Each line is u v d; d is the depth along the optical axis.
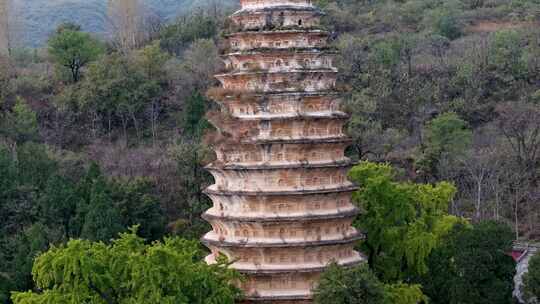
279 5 55.16
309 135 54.03
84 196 98.62
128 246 54.19
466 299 64.56
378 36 173.62
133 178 114.62
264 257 53.38
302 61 54.44
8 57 162.25
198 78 152.62
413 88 148.62
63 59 153.62
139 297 49.06
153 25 194.38
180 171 110.38
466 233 66.12
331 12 187.38
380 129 132.25
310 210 53.69
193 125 129.00
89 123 142.38
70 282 50.81
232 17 56.09
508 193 118.62
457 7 192.62
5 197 98.62
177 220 101.38
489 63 153.62
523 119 132.62
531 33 166.62
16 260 81.25
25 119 132.88
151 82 146.75
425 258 72.38
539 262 65.44
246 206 53.69
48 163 108.94
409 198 76.75
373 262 74.62
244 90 54.34
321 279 50.50
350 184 55.56
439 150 122.12
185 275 50.12
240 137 53.47
